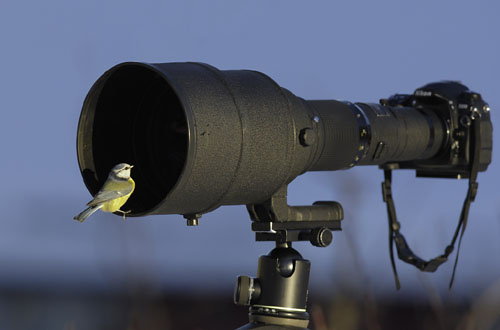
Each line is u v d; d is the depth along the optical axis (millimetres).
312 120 9203
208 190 8117
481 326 11078
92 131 8523
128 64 8008
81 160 8422
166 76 7895
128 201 8508
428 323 11102
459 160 11062
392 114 10617
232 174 8211
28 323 19469
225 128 8008
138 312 11352
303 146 8867
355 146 9922
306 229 9281
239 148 8141
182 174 7703
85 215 7699
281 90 8789
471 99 10984
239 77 8609
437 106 11172
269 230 8992
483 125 10992
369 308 11719
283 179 8773
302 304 8969
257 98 8492
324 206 9531
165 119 8742
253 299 8977
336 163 9875
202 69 8391
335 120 9734
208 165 7910
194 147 7699
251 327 8797
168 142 8664
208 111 7930
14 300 21031
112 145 8688
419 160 11398
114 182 7922
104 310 14516
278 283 8898
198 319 15188
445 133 11039
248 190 8562
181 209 8180
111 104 8594
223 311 16047
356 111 10070
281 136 8555
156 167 8742
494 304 11094
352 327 11508
